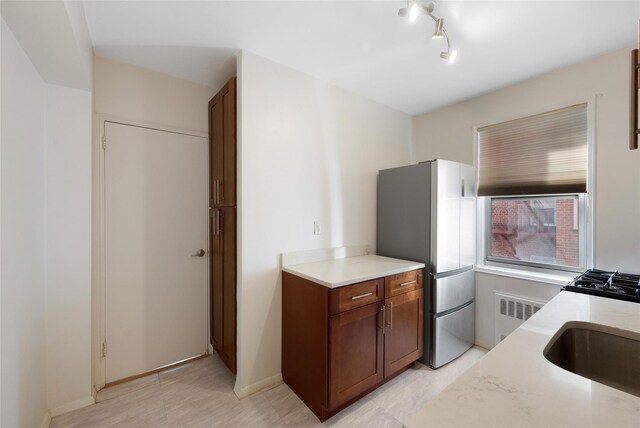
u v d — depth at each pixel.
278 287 2.09
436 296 2.24
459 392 0.63
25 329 1.38
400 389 1.99
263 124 2.01
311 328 1.77
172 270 2.31
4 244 1.18
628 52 1.90
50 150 1.67
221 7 1.51
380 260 2.40
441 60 2.07
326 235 2.39
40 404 1.57
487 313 2.55
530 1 1.48
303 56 2.01
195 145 2.41
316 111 2.32
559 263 2.29
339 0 1.47
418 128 3.21
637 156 1.86
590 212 2.03
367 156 2.72
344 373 1.71
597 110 2.01
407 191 2.48
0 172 1.15
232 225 2.03
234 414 1.73
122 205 2.09
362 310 1.80
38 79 1.55
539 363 0.76
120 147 2.07
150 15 1.56
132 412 1.74
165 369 2.25
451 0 1.47
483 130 2.68
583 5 1.51
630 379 0.96
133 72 2.12
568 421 0.54
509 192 2.49
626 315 1.12
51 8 1.09
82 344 1.77
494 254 2.69
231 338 2.06
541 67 2.17
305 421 1.67
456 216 2.43
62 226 1.71
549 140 2.27
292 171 2.17
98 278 1.98
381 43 1.86
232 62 2.08
